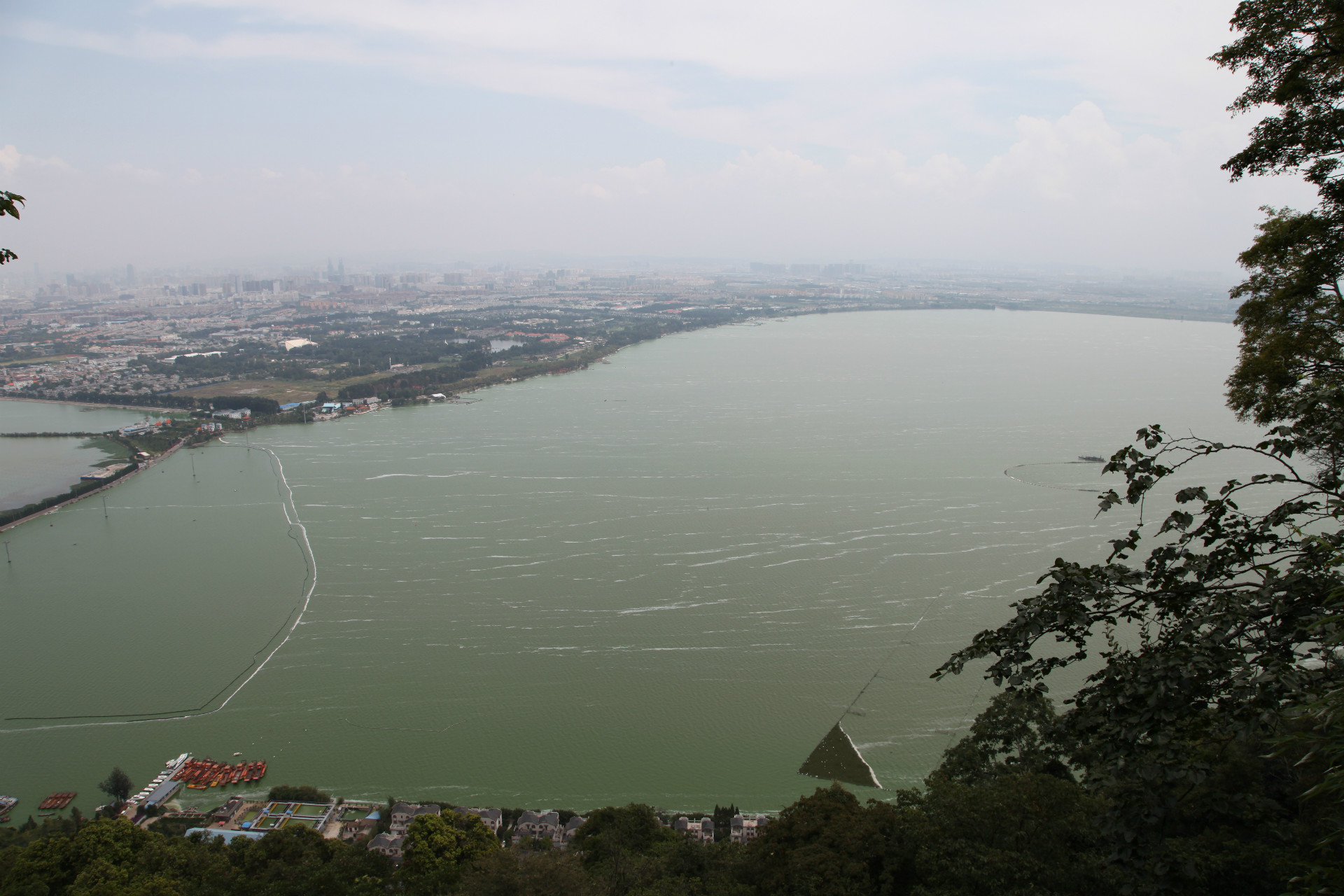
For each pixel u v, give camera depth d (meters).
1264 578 12.65
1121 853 12.84
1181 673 12.14
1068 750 35.12
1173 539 85.75
